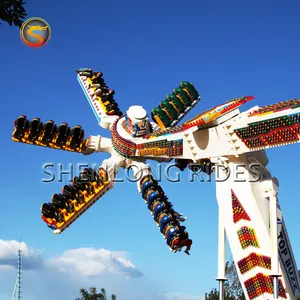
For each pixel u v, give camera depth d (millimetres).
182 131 39969
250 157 37406
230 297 67312
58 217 45250
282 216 38000
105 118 50625
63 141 47281
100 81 53781
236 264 36969
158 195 43219
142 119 45594
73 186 45094
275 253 34594
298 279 37625
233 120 37031
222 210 37562
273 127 34500
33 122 46500
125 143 44969
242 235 36688
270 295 35656
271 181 36812
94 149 48125
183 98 48250
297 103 33625
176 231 40969
